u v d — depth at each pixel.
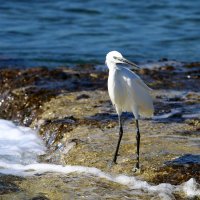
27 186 11.36
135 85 11.84
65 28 28.58
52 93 16.77
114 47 25.02
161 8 32.91
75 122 14.44
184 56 23.59
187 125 13.95
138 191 10.81
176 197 10.55
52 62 22.00
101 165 12.00
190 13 31.80
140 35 27.52
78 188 11.09
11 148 13.86
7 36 26.55
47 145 14.13
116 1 34.34
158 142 12.80
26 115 16.08
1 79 18.47
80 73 19.05
